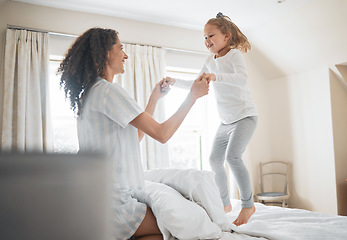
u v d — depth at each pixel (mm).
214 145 2322
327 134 3885
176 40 4027
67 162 188
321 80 3967
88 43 1442
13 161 173
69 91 1408
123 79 3596
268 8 3541
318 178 3971
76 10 3461
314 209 3998
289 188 4328
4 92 3025
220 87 2299
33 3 3258
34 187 177
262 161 4520
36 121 3092
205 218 1385
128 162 1354
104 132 1322
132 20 3770
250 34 4199
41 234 177
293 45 3945
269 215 2037
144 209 1422
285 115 4430
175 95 4152
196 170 1589
